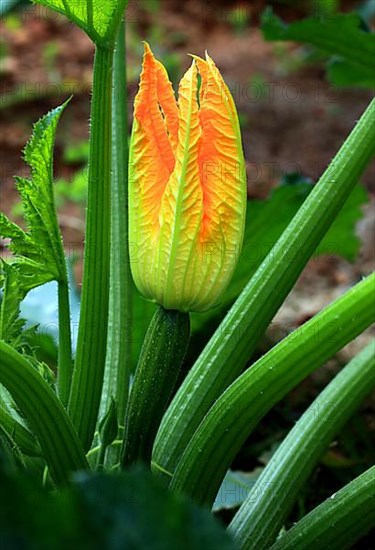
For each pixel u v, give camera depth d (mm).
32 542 481
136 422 669
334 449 897
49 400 632
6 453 657
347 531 651
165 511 495
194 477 652
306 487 847
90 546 485
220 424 639
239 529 702
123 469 684
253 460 891
